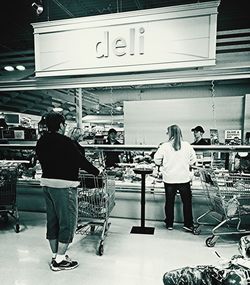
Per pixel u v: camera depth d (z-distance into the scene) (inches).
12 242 119.5
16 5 174.4
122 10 186.7
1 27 203.9
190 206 130.3
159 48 118.0
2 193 128.9
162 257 104.5
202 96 348.2
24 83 154.3
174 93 362.3
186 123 298.0
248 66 124.0
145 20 118.2
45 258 104.5
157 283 86.2
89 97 382.9
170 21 115.8
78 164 93.1
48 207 95.7
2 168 129.9
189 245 115.6
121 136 325.1
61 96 351.9
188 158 128.7
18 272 93.7
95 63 126.4
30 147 154.6
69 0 173.2
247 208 115.1
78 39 127.4
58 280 88.2
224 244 117.0
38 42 133.6
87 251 110.0
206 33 112.3
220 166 167.9
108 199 116.3
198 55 114.0
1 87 159.6
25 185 158.9
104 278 89.4
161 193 143.3
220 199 115.7
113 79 140.9
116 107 399.9
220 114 287.6
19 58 253.6
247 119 272.7
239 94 333.4
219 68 127.8
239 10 172.9
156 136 308.0
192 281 59.0
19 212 162.1
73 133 144.5
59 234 94.2
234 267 62.1
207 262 100.3
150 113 309.1
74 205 95.3
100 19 123.2
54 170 90.9
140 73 136.8
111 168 162.4
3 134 178.1
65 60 130.3
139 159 185.0
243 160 144.0
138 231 130.6
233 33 187.9
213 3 109.7
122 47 122.1
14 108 383.2
